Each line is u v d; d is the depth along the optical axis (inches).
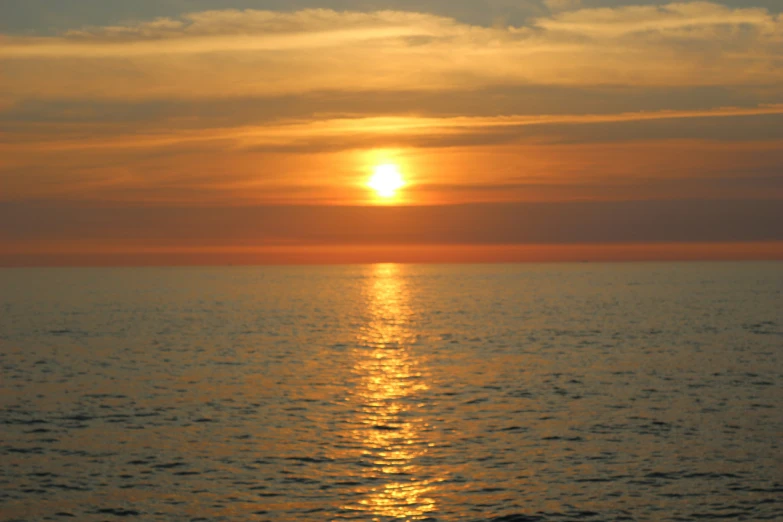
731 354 2913.4
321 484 1320.1
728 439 1583.4
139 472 1386.6
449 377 2442.2
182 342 3513.8
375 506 1221.1
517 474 1368.1
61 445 1568.7
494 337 3666.3
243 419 1814.7
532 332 3875.5
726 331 3757.4
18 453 1507.1
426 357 2957.7
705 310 5157.5
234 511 1200.8
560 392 2138.3
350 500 1246.3
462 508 1208.2
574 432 1659.7
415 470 1395.2
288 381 2380.7
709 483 1306.6
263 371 2598.4
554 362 2763.3
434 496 1259.2
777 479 1321.4
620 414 1834.4
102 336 3769.7
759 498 1233.4
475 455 1488.7
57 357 2952.8
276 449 1536.7
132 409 1932.8
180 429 1711.4
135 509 1208.2
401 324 4493.1
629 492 1268.5
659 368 2568.9
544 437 1619.1
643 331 3814.0
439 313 5359.3
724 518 1155.9
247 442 1594.5
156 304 6574.8
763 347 3115.2
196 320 4837.6
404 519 1167.6
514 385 2266.2
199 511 1200.2
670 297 6756.9
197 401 2041.1
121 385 2297.0
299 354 3078.2
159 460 1460.4
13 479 1347.2
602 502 1225.4
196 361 2859.3
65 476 1364.4
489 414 1855.3
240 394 2146.9
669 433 1640.0
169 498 1255.5
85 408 1941.4
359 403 2007.9
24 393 2151.8
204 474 1375.5
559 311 5324.8
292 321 4768.7
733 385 2214.6
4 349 3201.3
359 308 6048.2
